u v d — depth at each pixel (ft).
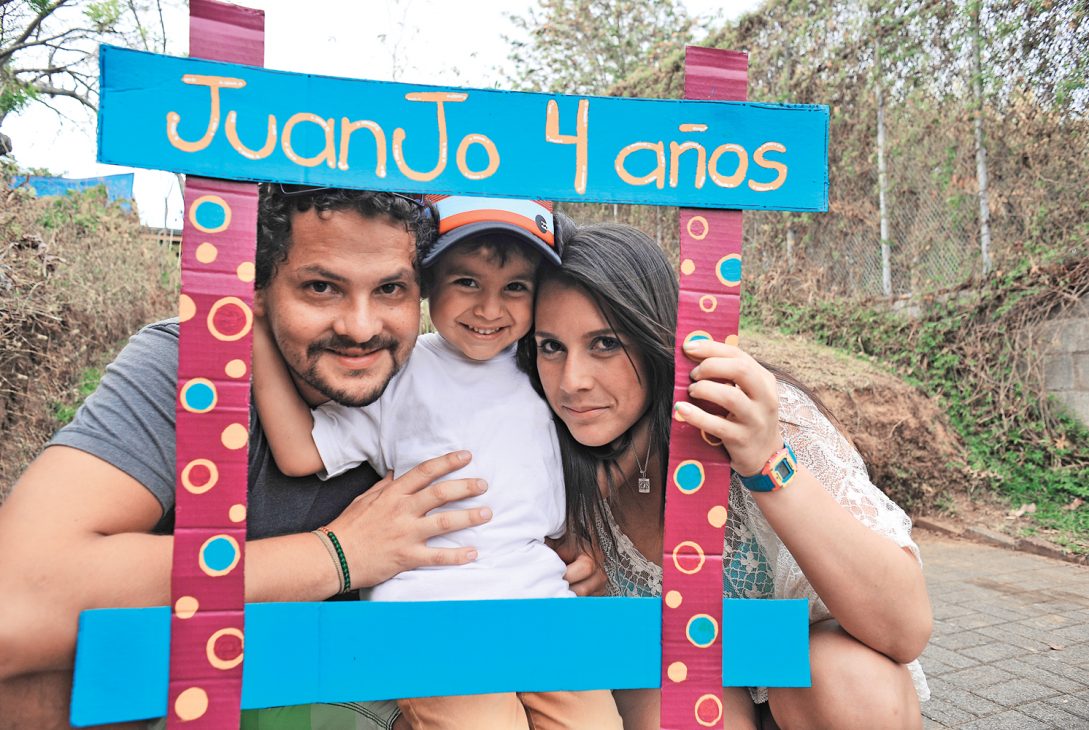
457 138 3.36
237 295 3.14
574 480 4.74
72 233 17.70
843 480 4.22
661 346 4.31
